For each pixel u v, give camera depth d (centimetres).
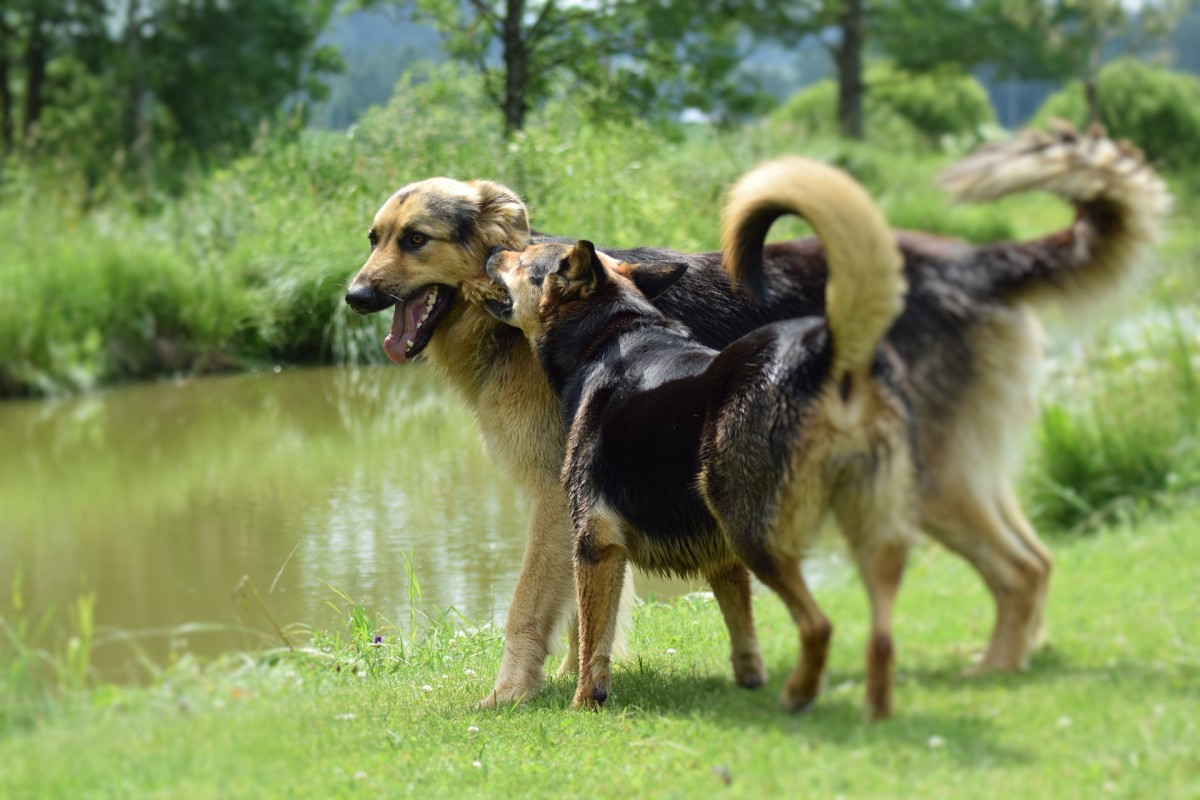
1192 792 320
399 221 555
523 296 514
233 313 1370
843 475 383
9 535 771
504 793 383
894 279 369
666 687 491
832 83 4097
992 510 437
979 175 422
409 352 562
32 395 1234
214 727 434
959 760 350
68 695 466
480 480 883
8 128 2962
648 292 514
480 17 1911
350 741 434
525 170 1473
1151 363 856
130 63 2894
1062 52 3338
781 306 532
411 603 628
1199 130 3534
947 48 3309
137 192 1956
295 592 669
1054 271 433
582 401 484
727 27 2914
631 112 1936
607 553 473
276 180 1595
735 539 413
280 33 3103
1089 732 363
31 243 1462
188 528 777
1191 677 403
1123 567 560
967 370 439
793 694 411
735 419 409
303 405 1142
